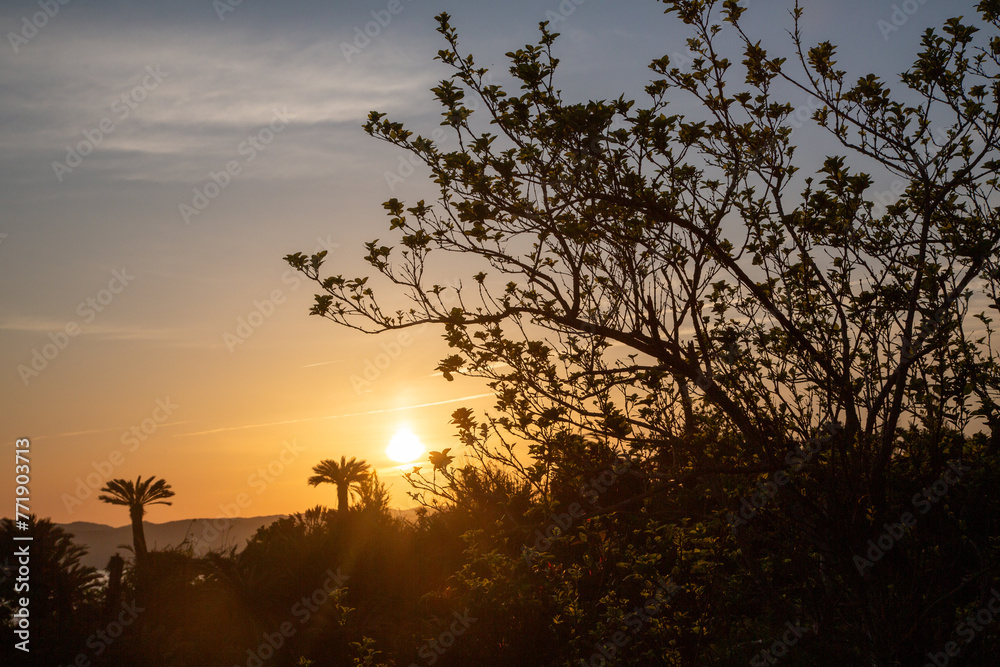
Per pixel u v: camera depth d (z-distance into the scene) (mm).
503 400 5359
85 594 14375
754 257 5176
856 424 4711
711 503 5992
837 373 4621
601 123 4418
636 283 5094
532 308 5293
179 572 14086
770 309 4719
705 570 5672
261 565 14086
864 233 4910
